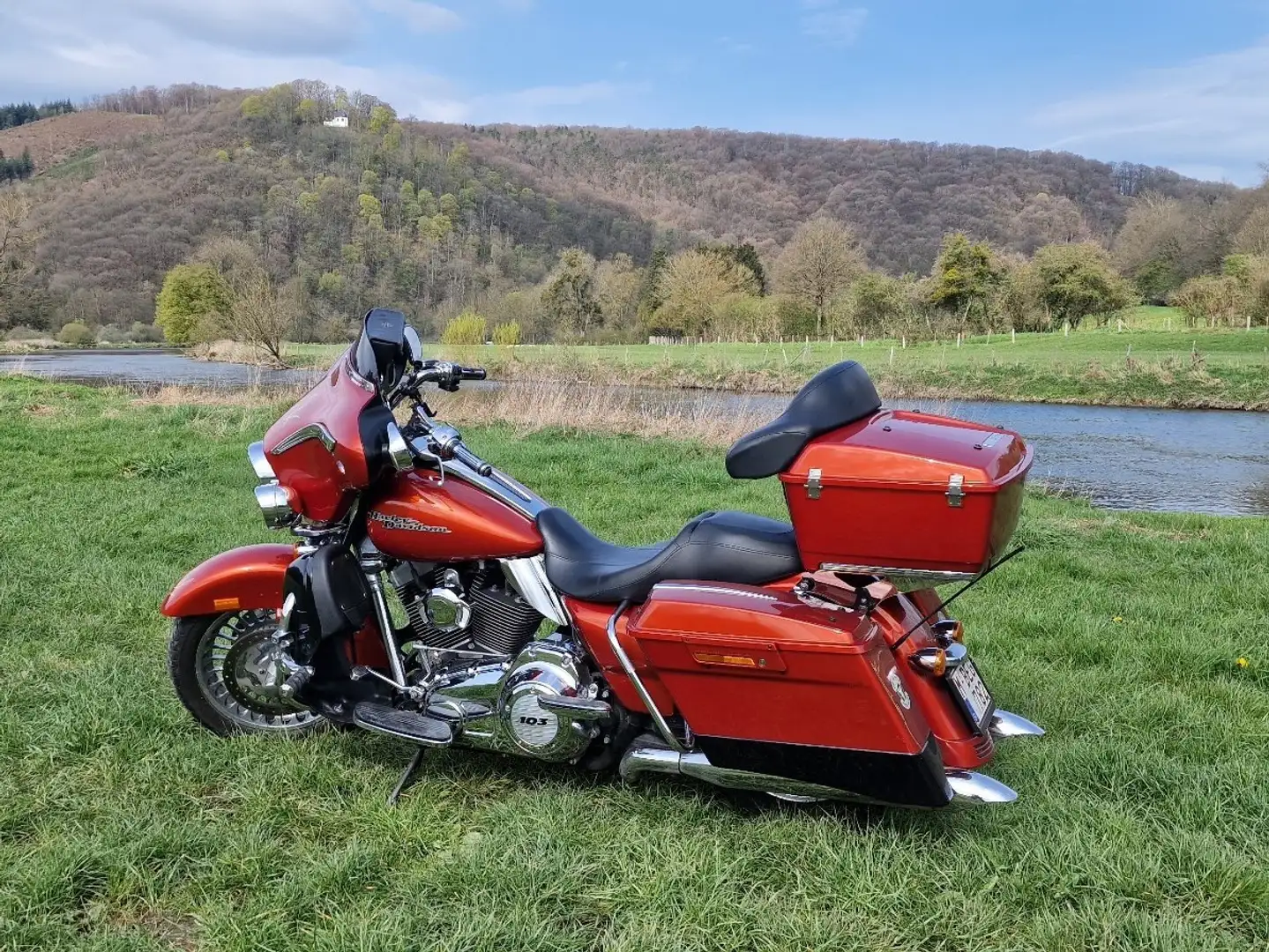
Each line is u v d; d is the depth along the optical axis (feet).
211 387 63.46
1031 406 76.95
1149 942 8.37
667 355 106.83
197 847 9.93
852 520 8.85
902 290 160.66
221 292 137.69
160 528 23.47
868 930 8.70
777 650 9.14
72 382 78.74
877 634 9.36
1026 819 10.36
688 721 9.84
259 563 12.00
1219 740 12.43
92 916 8.98
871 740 9.19
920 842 9.91
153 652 15.29
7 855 9.78
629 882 9.30
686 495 28.81
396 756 12.01
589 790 11.16
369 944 8.32
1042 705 13.56
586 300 209.77
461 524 10.85
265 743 12.15
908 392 83.92
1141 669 14.98
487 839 10.03
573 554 10.78
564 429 43.55
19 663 14.73
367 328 11.36
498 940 8.48
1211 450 52.01
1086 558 21.56
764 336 164.96
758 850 9.86
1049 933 8.57
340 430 10.89
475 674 10.95
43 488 28.55
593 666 10.82
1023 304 154.71
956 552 8.57
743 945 8.62
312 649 11.28
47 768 11.57
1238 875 9.14
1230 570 20.42
